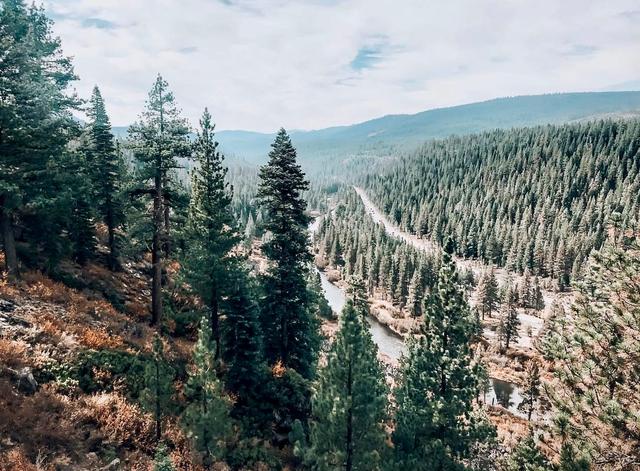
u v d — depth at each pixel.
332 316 62.97
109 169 31.48
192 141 23.20
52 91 21.41
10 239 19.97
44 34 25.42
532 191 175.50
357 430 12.95
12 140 18.75
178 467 13.80
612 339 9.62
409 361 15.42
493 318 88.69
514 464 14.04
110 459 12.23
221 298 21.91
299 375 22.44
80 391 14.44
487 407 42.31
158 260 24.52
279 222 23.31
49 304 19.31
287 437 19.48
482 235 146.62
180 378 19.59
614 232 10.38
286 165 23.09
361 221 194.88
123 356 17.88
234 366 21.00
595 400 9.39
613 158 177.88
